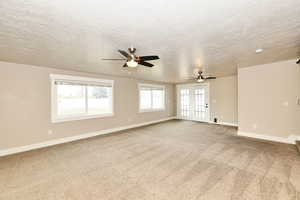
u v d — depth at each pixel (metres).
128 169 2.41
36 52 2.58
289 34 1.97
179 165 2.53
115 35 1.94
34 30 1.78
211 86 6.56
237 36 2.02
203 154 3.00
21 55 2.73
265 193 1.76
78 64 3.46
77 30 1.79
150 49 2.50
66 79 4.03
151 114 6.71
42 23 1.61
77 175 2.24
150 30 1.81
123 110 5.52
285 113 3.59
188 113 7.55
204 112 6.88
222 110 6.21
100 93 4.97
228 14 1.48
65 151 3.25
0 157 2.95
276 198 1.67
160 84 7.24
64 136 3.96
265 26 1.74
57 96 3.88
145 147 3.47
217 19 1.57
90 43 2.21
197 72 4.75
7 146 3.12
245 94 4.25
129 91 5.76
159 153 3.09
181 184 1.98
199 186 1.92
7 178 2.16
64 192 1.83
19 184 2.01
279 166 2.43
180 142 3.83
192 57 3.02
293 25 1.72
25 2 1.24
